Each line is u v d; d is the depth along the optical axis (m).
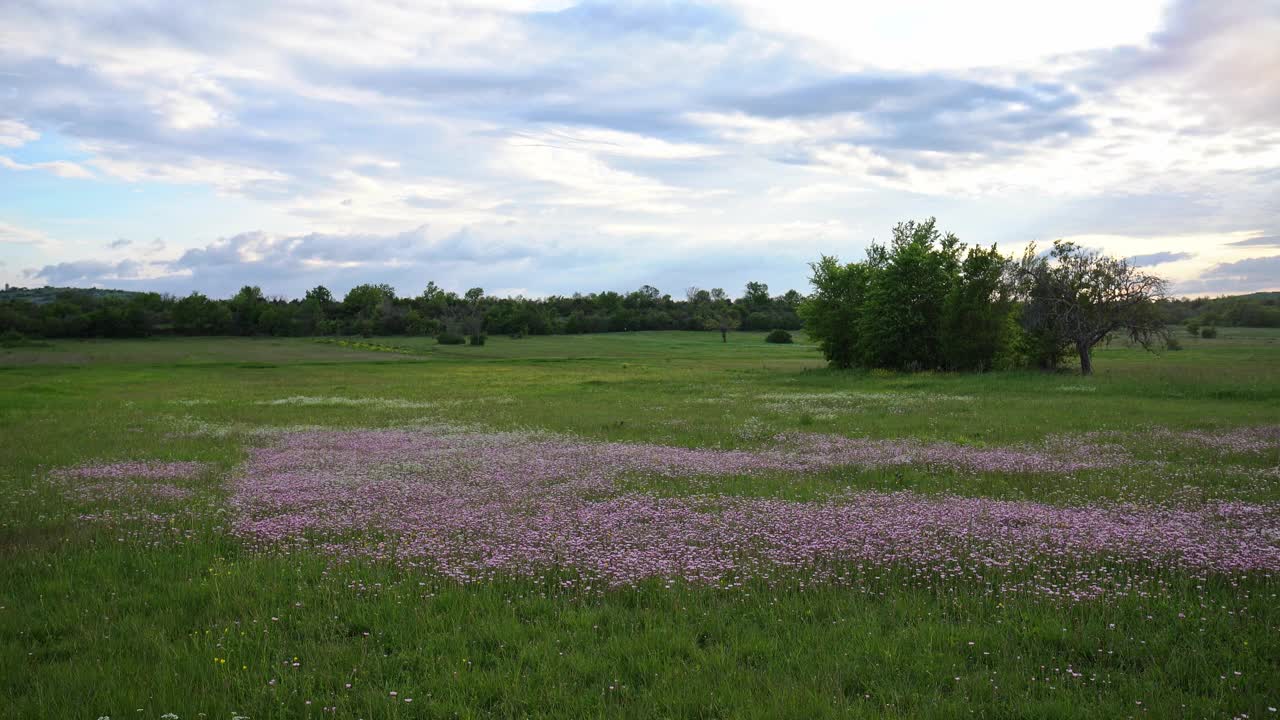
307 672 6.47
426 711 5.83
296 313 168.00
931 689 6.04
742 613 7.87
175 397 40.53
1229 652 6.46
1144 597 7.82
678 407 32.53
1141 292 48.78
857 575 8.99
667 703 5.80
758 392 41.16
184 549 10.34
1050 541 9.89
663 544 10.09
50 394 41.31
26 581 8.98
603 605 8.11
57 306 148.25
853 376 54.97
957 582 8.72
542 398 38.28
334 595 8.41
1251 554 8.95
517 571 9.30
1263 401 29.77
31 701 5.93
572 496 13.56
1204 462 16.11
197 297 156.25
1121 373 46.12
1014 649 6.76
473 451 19.69
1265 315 149.62
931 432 22.66
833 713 5.56
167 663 6.61
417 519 11.94
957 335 56.28
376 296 196.25
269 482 15.33
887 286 61.34
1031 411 27.72
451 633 7.32
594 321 191.00
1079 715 5.52
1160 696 5.80
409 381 55.84
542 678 6.34
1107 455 17.45
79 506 13.01
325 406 35.03
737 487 14.36
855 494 13.38
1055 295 51.62
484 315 185.25
